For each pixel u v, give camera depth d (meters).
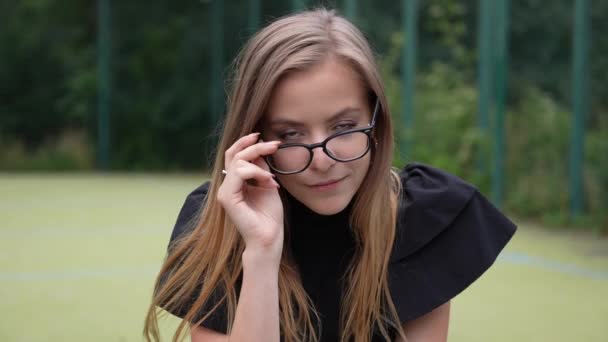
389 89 7.92
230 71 1.64
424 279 1.52
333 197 1.44
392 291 1.52
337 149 1.41
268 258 1.44
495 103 7.02
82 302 3.53
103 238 5.49
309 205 1.46
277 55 1.41
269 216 1.47
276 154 1.45
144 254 4.83
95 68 13.59
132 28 13.21
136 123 13.09
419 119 7.68
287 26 1.45
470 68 8.24
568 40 8.15
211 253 1.54
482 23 7.02
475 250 1.54
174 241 1.64
